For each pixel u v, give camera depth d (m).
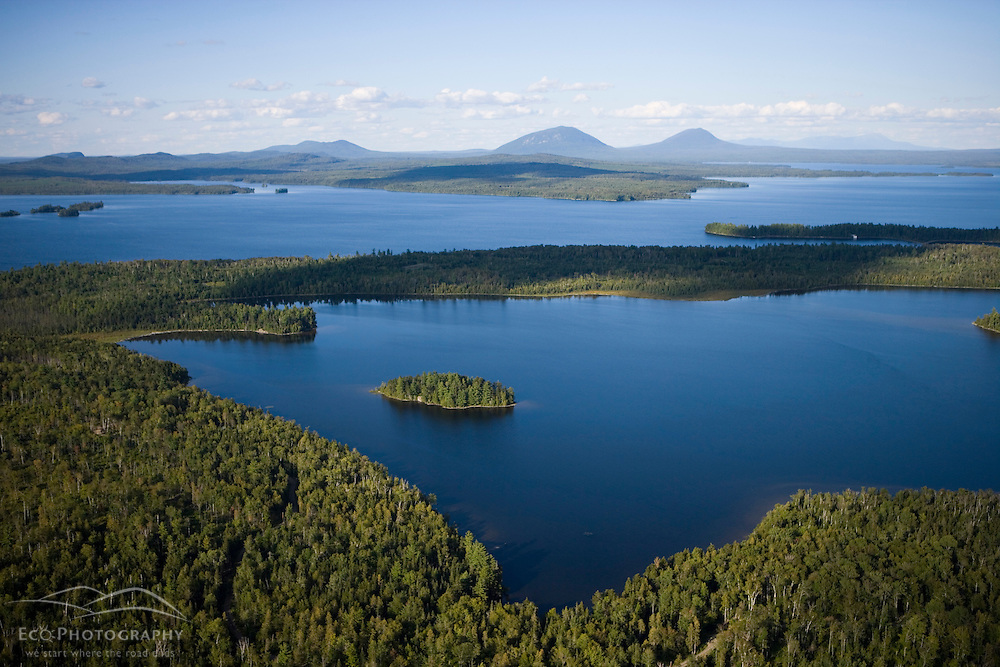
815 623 140.12
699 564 158.88
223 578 159.38
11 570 149.88
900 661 133.00
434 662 131.00
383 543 161.62
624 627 141.25
